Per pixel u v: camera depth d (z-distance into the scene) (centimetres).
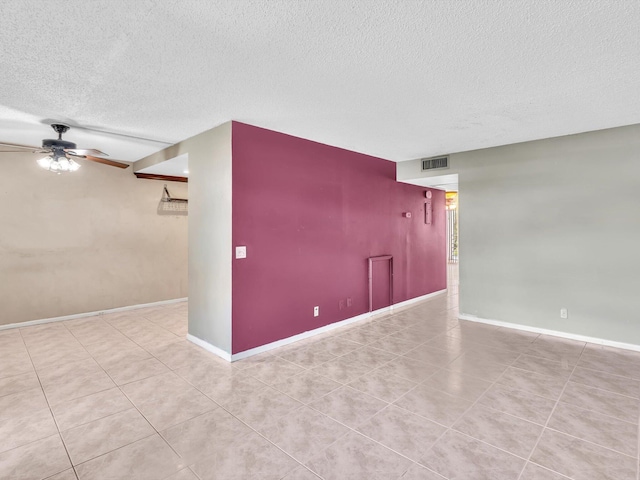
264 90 269
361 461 194
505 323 455
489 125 364
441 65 231
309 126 363
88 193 521
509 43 204
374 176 517
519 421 232
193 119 338
